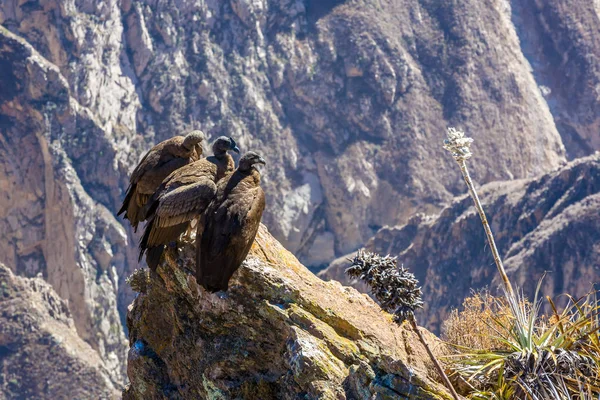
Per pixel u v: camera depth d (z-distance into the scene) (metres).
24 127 193.62
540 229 156.12
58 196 189.25
